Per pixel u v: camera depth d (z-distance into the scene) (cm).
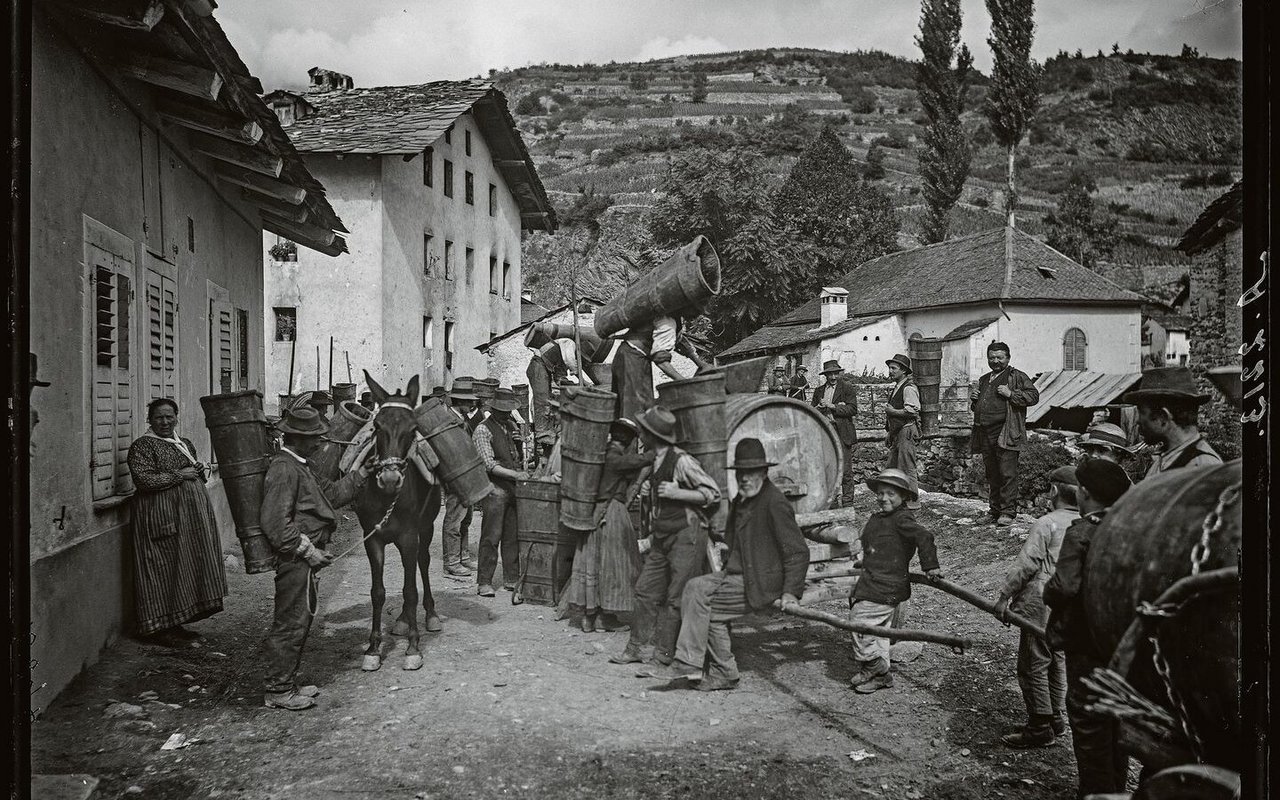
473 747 488
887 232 4041
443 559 986
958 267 3070
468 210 2972
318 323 2253
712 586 573
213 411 561
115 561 649
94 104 637
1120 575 326
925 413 1355
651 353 770
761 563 556
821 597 617
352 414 877
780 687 585
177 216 866
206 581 668
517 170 3353
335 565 1030
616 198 5675
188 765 466
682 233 3634
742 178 3675
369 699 566
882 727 517
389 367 2302
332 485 627
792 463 648
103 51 645
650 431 636
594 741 496
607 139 8225
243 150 916
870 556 575
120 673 596
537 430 1063
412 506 647
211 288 1013
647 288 752
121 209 697
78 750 480
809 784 444
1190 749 310
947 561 954
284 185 1043
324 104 2648
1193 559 301
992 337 2678
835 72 9262
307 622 563
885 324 3119
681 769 461
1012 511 1058
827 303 3266
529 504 820
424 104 2598
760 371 730
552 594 810
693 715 536
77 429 593
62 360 571
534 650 672
